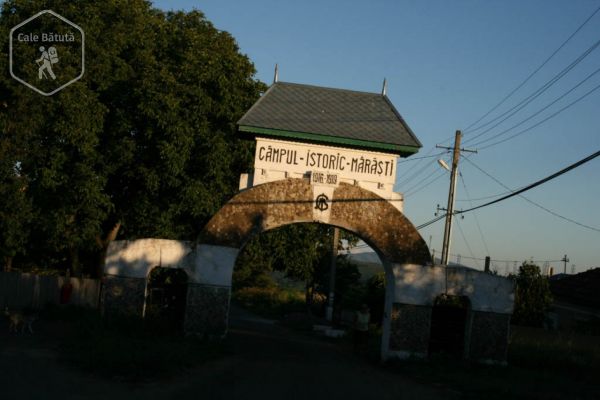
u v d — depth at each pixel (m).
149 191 29.62
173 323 20.92
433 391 15.87
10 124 24.31
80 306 30.22
